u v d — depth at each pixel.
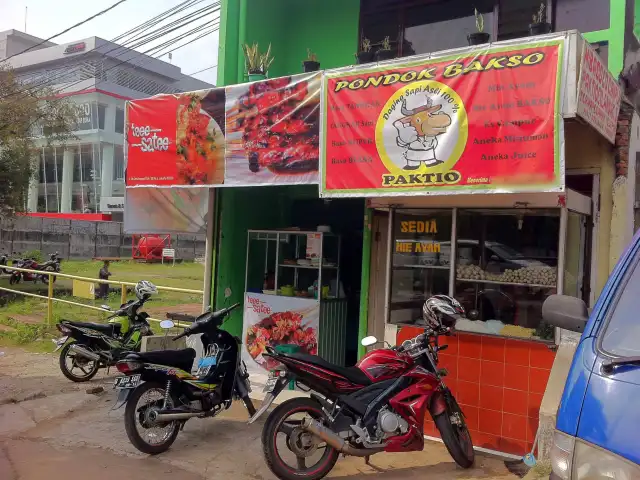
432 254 5.71
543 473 4.33
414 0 7.61
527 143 4.48
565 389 2.50
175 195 7.98
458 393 5.38
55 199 45.94
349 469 4.85
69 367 8.22
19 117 18.66
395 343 5.78
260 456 5.12
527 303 5.21
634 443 2.05
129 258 33.97
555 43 4.39
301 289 7.74
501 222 5.35
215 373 5.55
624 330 2.58
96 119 41.47
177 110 7.00
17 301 15.35
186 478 4.61
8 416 6.09
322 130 5.61
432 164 4.92
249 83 6.42
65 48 40.91
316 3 8.34
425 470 4.85
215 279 7.97
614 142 5.48
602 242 5.66
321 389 4.50
